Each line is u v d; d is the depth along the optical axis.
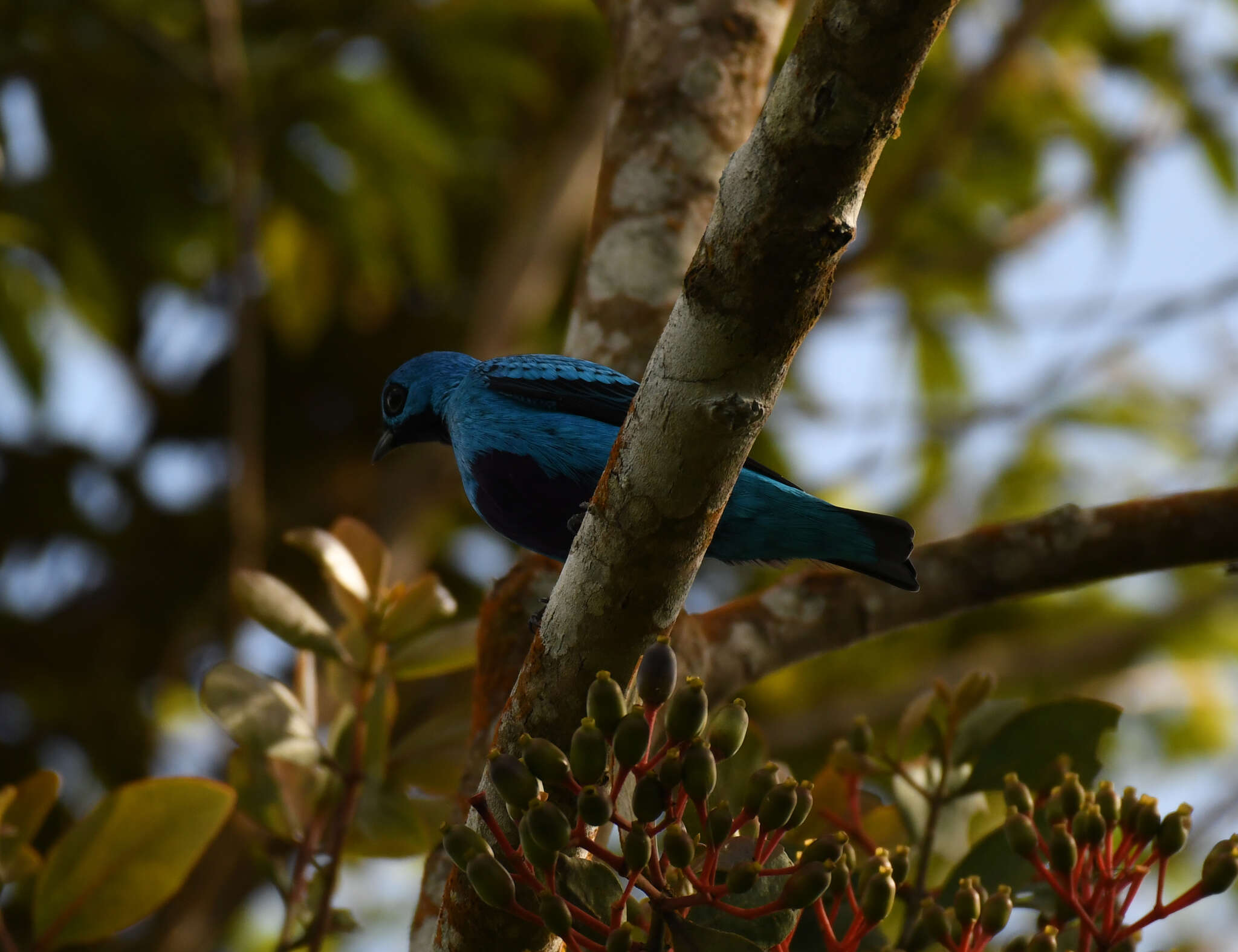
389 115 14.69
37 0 13.83
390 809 6.06
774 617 6.42
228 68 11.98
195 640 17.25
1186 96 17.20
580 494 6.96
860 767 5.52
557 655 3.98
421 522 14.81
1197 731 16.44
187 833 5.16
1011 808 4.19
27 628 17.06
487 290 15.57
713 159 7.42
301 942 5.64
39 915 5.08
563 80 17.19
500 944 3.97
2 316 14.89
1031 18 15.02
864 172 3.30
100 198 15.23
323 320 17.17
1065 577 6.33
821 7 3.16
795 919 3.60
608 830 4.16
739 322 3.50
